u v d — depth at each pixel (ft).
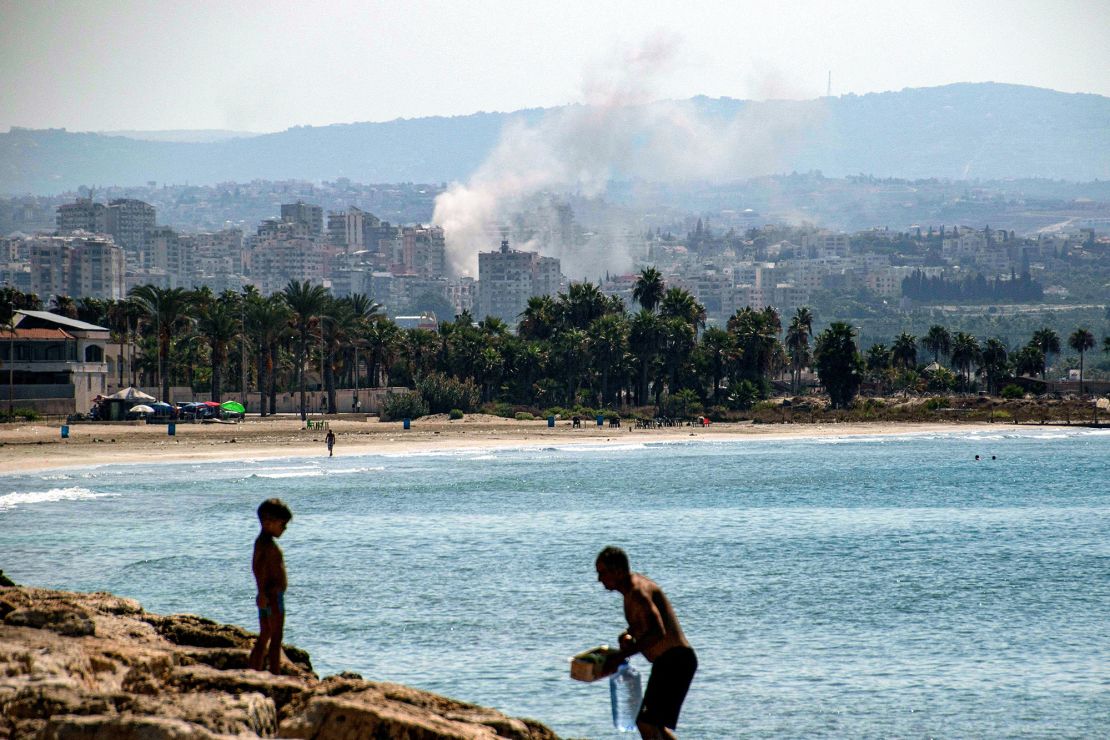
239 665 173.27
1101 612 426.51
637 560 547.08
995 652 364.58
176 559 522.88
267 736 134.10
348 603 427.33
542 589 457.68
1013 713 299.38
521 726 145.69
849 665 346.13
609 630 383.04
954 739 278.87
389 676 326.85
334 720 131.13
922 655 359.66
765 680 329.31
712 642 375.45
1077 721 292.20
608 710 296.10
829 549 589.32
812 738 279.08
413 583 470.80
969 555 571.28
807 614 419.95
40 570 492.13
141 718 120.67
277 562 163.73
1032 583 488.02
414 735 130.21
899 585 480.64
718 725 288.71
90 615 186.50
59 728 120.37
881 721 291.79
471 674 329.52
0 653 158.61
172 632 198.70
